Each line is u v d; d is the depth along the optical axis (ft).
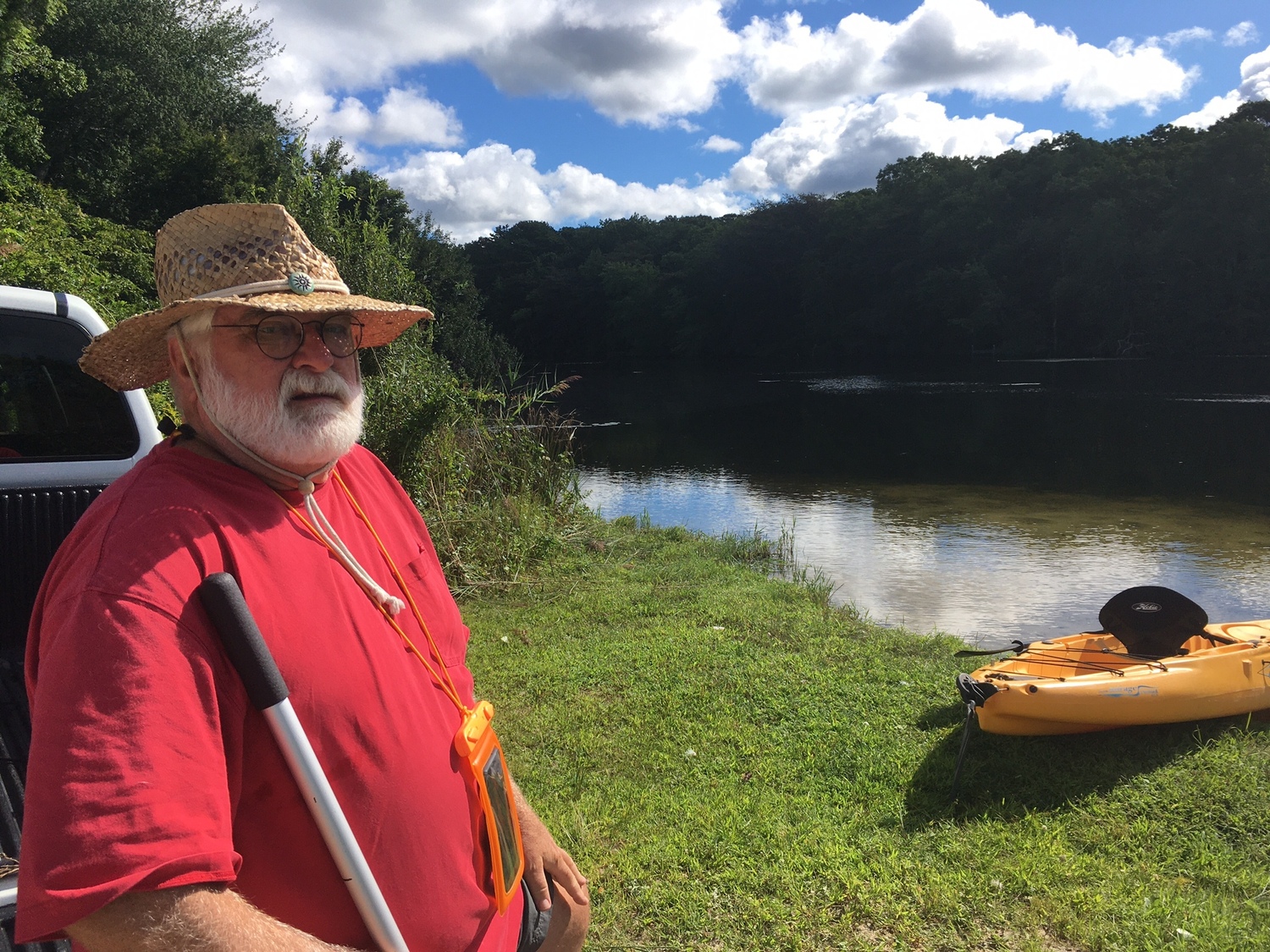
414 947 4.06
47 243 28.07
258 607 3.77
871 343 278.26
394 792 4.02
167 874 3.12
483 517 28.96
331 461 4.38
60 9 51.29
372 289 32.81
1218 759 14.39
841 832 12.83
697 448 72.08
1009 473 55.72
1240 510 42.80
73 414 9.12
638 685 18.85
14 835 5.98
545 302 366.22
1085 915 10.87
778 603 25.38
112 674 3.27
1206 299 212.02
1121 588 29.66
